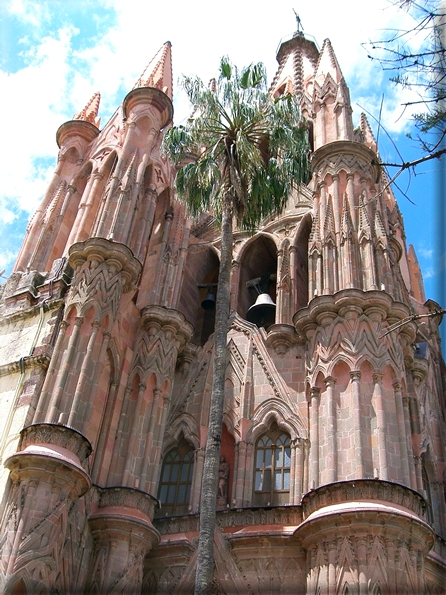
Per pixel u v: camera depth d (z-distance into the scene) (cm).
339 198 3825
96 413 3231
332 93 4534
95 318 3203
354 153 3984
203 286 4588
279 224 4481
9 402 3070
